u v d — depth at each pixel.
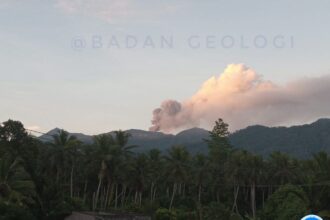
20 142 77.19
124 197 109.62
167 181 109.56
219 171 113.75
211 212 80.25
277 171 105.56
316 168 100.94
